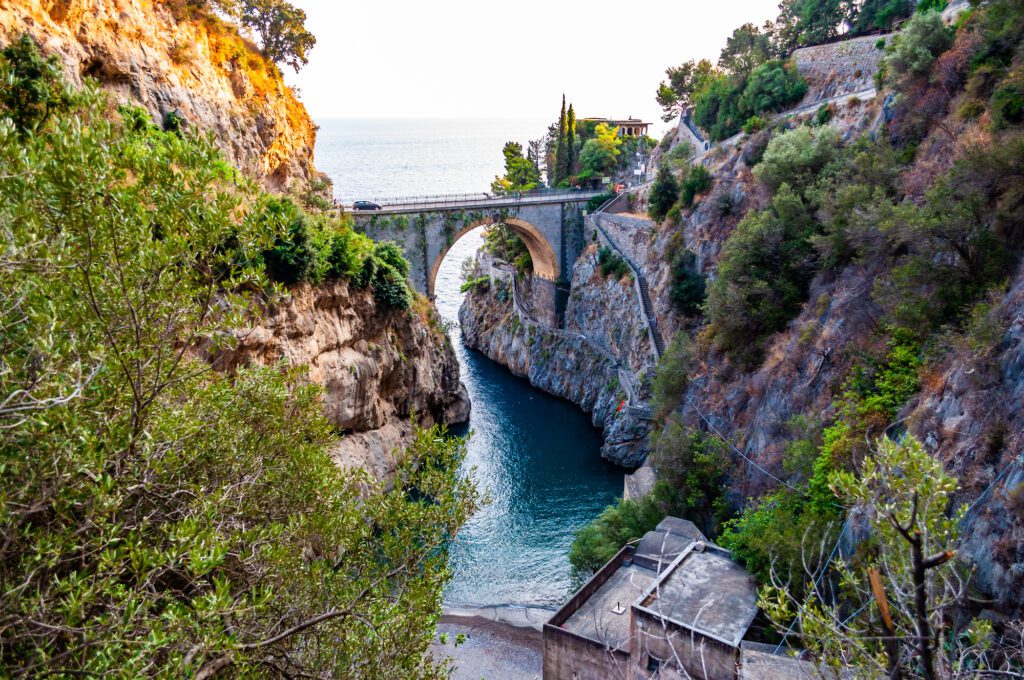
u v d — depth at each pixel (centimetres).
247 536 1084
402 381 4938
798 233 3584
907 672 668
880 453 787
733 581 2128
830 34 6894
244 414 1327
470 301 9269
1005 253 2064
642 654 1928
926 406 1967
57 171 888
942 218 2145
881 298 2428
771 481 2820
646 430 5125
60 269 889
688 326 5197
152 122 3500
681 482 3378
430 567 1291
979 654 744
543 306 7975
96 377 965
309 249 3622
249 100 4806
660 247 6016
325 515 1344
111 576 848
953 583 1361
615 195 7844
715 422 3606
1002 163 2069
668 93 10419
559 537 4178
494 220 6981
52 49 3148
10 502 798
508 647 3055
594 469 5125
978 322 1828
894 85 3731
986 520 1476
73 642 788
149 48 3812
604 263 6850
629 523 3319
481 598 3538
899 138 3541
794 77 6397
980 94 2911
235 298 1159
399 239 6328
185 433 1096
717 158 6312
